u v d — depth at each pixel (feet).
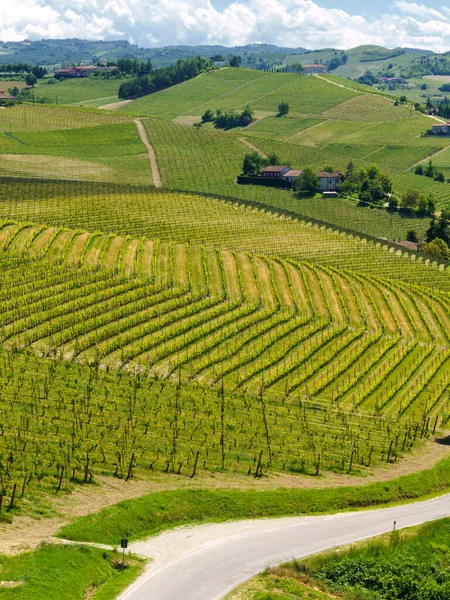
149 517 243.19
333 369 442.91
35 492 245.45
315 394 411.34
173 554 223.10
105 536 227.20
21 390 337.11
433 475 320.29
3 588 183.11
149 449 298.15
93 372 378.32
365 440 350.23
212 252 623.77
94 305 468.75
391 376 451.12
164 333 444.96
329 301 561.02
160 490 261.65
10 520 223.71
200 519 252.42
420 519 273.13
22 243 561.43
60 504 240.94
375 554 238.07
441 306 581.12
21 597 180.34
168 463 284.00
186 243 636.48
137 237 635.25
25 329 421.59
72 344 417.69
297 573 218.59
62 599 186.09
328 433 353.10
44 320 435.12
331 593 214.28
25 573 190.19
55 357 388.37
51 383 351.05
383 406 410.52
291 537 244.63
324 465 314.14
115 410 334.44
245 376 415.23
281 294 560.20
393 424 380.99
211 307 507.30
